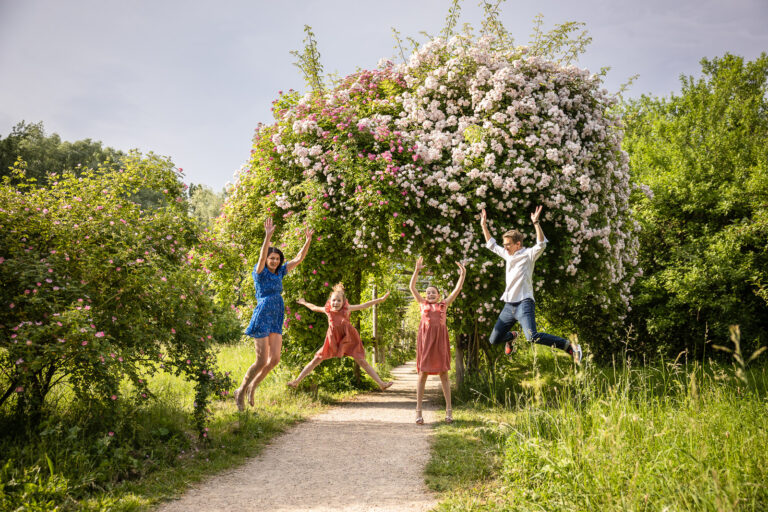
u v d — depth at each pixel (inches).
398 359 850.1
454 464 156.3
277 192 318.7
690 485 106.2
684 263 407.8
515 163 287.0
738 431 138.4
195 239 211.0
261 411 237.8
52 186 189.2
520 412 192.4
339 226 297.0
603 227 302.8
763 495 104.4
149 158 214.8
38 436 143.8
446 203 289.3
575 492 115.1
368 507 124.9
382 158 290.7
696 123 797.2
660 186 453.1
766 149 562.6
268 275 204.1
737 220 419.8
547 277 302.5
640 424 142.9
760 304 389.4
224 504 126.6
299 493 135.6
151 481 139.2
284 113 327.9
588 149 319.6
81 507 115.6
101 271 167.0
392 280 532.1
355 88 341.4
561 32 341.7
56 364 154.5
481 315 295.7
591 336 427.5
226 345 579.8
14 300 146.6
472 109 322.3
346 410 270.7
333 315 235.0
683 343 403.9
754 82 847.7
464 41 340.8
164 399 209.5
